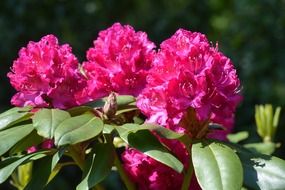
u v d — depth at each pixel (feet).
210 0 13.80
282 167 3.64
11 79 3.82
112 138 3.73
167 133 3.50
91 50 4.07
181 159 3.81
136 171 3.90
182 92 3.60
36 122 3.49
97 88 3.97
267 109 5.08
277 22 12.20
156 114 3.62
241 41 12.39
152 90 3.62
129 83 3.98
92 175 3.61
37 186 3.68
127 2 12.92
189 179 3.75
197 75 3.59
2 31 11.02
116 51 4.02
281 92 11.70
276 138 11.30
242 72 12.09
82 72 4.04
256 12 12.37
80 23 12.02
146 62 4.02
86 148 3.96
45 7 11.55
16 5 11.24
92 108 3.71
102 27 12.34
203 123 3.69
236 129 11.56
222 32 13.34
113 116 3.72
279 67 11.92
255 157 3.72
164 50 3.66
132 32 4.07
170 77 3.63
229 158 3.50
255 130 11.41
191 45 3.62
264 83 11.82
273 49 12.08
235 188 3.38
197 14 13.48
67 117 3.55
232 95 3.66
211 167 3.48
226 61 3.69
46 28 11.51
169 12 13.29
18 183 4.64
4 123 3.66
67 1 11.83
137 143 3.52
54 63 3.75
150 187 3.90
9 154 3.96
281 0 12.27
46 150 3.77
